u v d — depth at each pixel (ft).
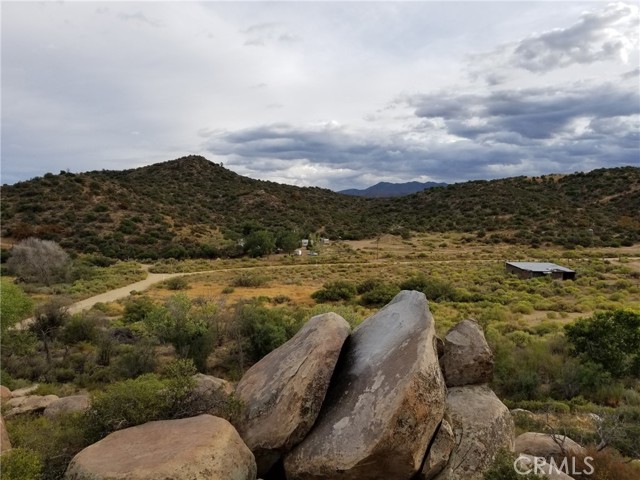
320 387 26.94
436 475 25.12
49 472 25.09
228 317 100.53
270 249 303.07
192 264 264.11
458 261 258.78
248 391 29.84
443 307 136.67
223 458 21.66
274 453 25.68
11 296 93.45
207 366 85.15
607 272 203.21
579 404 58.75
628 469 34.04
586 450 36.42
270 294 175.94
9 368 82.48
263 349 86.53
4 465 22.80
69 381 79.20
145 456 21.08
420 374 24.57
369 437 23.09
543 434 39.88
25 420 45.32
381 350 28.45
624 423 44.11
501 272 211.41
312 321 33.30
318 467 23.54
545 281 179.22
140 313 126.52
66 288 183.01
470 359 31.42
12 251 220.02
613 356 69.15
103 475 19.67
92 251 276.41
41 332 100.27
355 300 162.09
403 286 174.09
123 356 82.23
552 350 79.10
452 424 27.27
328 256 289.12
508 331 102.22
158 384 29.89
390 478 23.50
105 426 27.68
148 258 281.13
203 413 27.94
